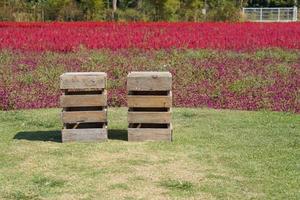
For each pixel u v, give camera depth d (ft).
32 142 22.38
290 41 60.18
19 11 119.44
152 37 62.59
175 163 19.29
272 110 29.78
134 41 58.80
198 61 46.50
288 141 22.26
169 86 22.07
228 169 18.62
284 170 18.49
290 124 25.62
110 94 33.58
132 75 22.12
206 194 16.43
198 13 125.18
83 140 22.27
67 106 22.21
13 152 20.86
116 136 23.31
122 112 28.78
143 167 18.89
